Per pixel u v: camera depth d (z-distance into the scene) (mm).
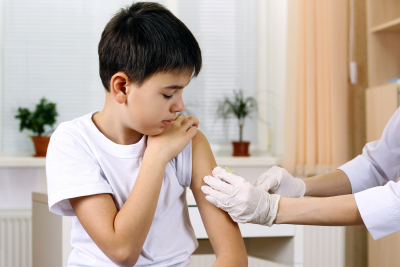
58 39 2598
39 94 2580
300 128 2338
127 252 735
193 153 953
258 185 1085
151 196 771
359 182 1185
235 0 2758
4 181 2410
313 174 2332
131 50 767
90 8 2621
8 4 2562
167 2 2672
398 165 1166
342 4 2326
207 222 919
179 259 860
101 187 789
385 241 2037
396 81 2061
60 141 844
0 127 2545
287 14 2369
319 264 2361
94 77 2629
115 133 868
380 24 2223
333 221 899
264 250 1721
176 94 796
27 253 2334
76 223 866
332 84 2311
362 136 2564
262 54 2777
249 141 2545
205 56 2727
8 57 2564
